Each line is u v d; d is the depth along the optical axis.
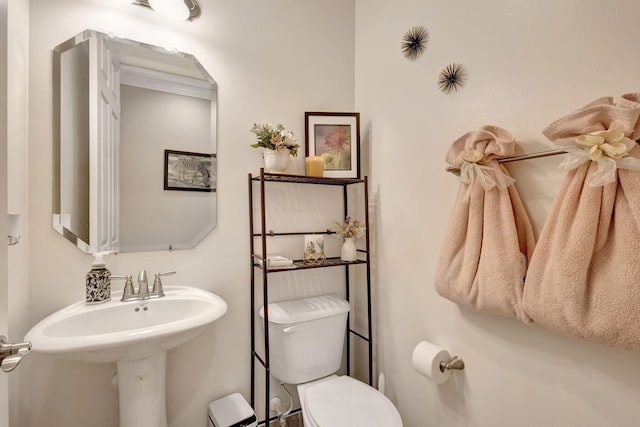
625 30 0.78
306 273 1.64
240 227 1.44
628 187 0.72
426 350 1.21
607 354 0.81
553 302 0.81
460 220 1.09
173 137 1.30
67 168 1.10
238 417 1.23
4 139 0.56
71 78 1.11
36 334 0.83
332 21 1.73
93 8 1.15
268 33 1.53
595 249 0.77
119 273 1.19
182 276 1.31
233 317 1.41
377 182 1.63
